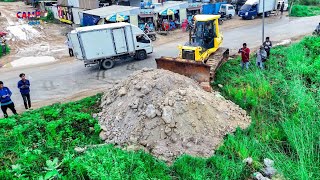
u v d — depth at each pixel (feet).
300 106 38.47
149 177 27.58
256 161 29.76
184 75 48.21
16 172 28.14
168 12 104.94
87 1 110.22
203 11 116.37
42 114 42.27
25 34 100.68
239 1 132.77
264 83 45.75
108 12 95.40
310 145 30.71
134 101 37.37
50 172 26.37
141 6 110.42
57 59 78.23
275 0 122.01
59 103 47.29
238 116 38.14
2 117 45.80
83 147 33.40
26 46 91.86
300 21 106.32
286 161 29.50
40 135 35.78
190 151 31.83
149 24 101.71
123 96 40.37
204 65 45.24
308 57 56.39
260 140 33.47
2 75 67.00
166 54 75.51
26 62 76.74
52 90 55.77
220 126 35.32
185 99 35.32
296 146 30.32
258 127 36.32
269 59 56.80
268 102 41.96
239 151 30.99
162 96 37.42
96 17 92.79
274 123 36.96
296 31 89.10
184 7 109.81
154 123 33.96
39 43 94.68
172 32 103.91
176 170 29.07
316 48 61.16
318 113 36.37
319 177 27.09
